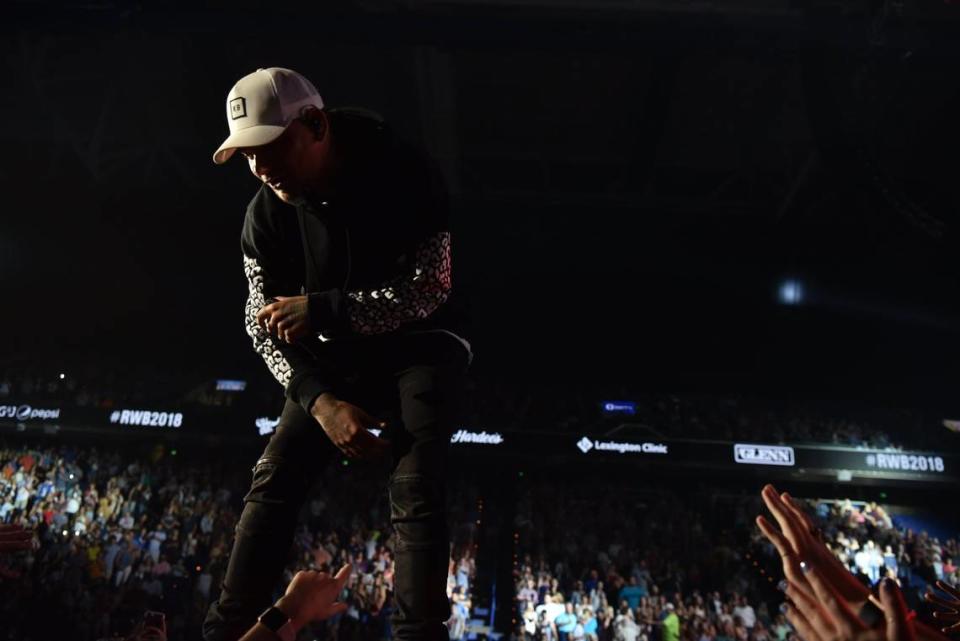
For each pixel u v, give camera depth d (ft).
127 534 54.70
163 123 68.64
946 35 41.04
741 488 70.38
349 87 63.16
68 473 63.36
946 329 75.05
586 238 77.25
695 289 80.12
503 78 61.21
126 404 69.21
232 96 5.91
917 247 48.55
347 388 6.81
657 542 61.77
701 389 81.10
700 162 70.38
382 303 6.30
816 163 64.13
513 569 59.21
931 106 57.77
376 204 6.25
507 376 81.35
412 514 5.94
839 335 78.89
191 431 68.13
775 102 61.46
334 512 61.05
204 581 52.39
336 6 49.16
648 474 70.33
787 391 80.43
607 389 73.92
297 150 5.86
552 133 67.77
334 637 46.19
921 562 58.08
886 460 65.98
